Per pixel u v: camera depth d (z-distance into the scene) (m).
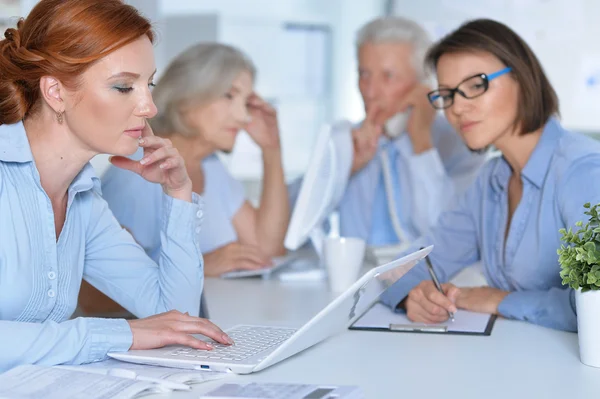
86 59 1.27
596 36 3.91
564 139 1.79
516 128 1.83
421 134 2.98
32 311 1.38
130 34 1.30
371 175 2.99
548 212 1.76
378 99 2.96
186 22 4.23
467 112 1.84
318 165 2.19
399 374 1.25
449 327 1.60
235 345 1.38
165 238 1.66
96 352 1.28
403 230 2.94
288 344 1.27
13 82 1.31
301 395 1.06
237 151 4.16
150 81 1.38
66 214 1.45
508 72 1.81
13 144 1.33
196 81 2.63
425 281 1.77
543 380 1.22
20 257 1.33
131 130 1.34
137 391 1.09
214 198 2.73
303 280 2.31
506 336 1.54
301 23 4.32
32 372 1.15
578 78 3.95
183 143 2.69
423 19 4.11
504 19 4.01
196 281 1.67
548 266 1.78
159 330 1.34
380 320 1.69
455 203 2.14
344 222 3.02
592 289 1.29
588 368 1.29
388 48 2.94
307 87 4.34
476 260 2.12
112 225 1.64
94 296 1.94
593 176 1.67
